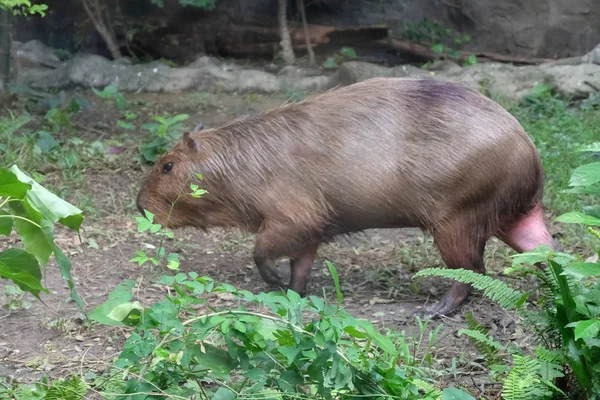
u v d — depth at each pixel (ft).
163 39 54.19
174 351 12.81
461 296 21.50
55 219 13.47
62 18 55.93
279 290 23.09
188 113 42.42
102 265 24.80
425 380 15.88
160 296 22.56
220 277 24.48
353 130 21.30
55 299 22.07
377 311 21.91
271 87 46.88
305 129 21.62
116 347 19.06
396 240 28.40
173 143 34.60
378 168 21.07
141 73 47.55
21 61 50.06
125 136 37.32
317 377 12.67
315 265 25.84
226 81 47.21
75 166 33.22
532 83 46.03
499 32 60.80
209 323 12.93
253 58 54.24
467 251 21.36
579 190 14.42
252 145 21.81
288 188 21.59
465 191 20.88
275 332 12.95
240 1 58.80
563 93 45.42
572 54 60.13
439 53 55.36
